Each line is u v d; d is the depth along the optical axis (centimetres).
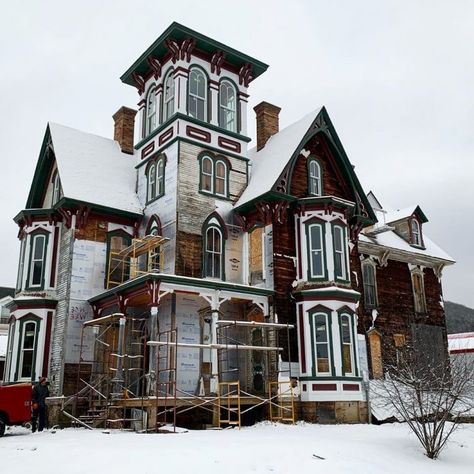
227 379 2312
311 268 2364
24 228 2595
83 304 2350
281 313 2289
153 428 1762
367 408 2256
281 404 2152
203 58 2708
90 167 2672
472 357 3316
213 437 1451
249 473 1040
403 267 3300
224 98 2766
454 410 1956
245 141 2734
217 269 2452
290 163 2469
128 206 2595
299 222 2434
